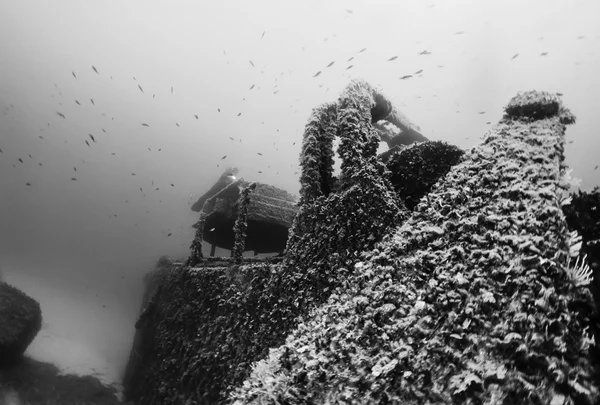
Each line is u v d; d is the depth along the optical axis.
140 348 10.56
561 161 3.37
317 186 6.33
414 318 3.07
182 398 7.20
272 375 3.66
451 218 3.62
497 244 3.00
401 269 3.69
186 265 9.73
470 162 3.88
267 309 5.98
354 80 6.68
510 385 2.25
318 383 3.27
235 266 7.51
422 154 5.99
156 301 10.68
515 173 3.36
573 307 2.40
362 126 6.13
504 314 2.57
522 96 3.99
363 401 2.86
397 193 6.03
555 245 2.66
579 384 2.12
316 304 5.20
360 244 5.15
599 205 3.21
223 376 6.32
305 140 6.68
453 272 3.13
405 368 2.81
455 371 2.55
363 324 3.49
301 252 5.86
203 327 7.58
